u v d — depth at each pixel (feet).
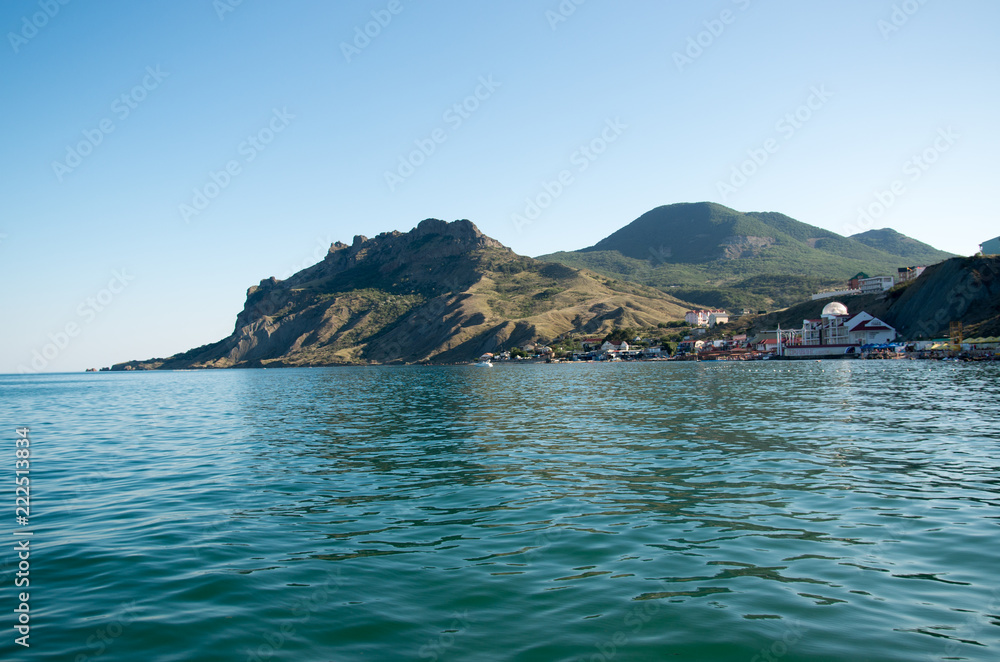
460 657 28.99
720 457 79.66
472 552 44.01
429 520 53.01
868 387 203.31
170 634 32.30
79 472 81.35
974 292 506.48
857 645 29.22
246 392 313.73
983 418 116.47
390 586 37.91
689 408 147.95
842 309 617.62
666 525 49.49
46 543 48.60
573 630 31.53
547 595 35.94
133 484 72.23
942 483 62.59
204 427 138.31
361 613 34.19
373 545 46.24
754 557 41.47
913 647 28.91
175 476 76.59
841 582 36.81
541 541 46.14
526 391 239.50
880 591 35.37
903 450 82.33
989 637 29.71
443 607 34.71
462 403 188.55
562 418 134.41
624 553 42.93
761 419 120.67
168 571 41.65
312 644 30.86
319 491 65.87
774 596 34.96
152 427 140.97
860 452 81.30
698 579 37.78
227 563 42.96
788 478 66.08
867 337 553.23
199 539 48.85
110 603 36.55
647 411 143.23
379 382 378.73
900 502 55.16
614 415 136.77
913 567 39.06
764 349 651.25
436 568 40.88
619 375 366.02
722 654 28.66
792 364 482.28
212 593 37.60
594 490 62.69
